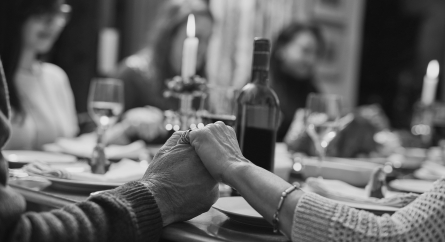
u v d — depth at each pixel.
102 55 3.49
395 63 5.49
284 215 1.02
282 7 4.73
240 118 1.34
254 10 4.66
